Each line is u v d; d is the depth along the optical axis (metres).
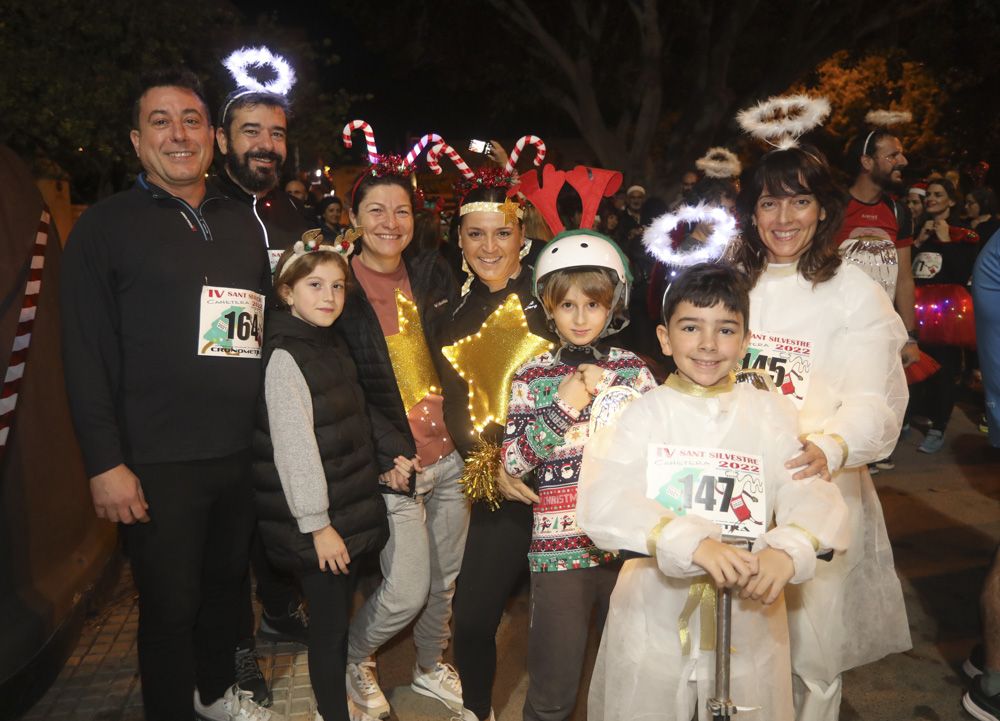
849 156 5.06
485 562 3.03
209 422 2.98
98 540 4.55
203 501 3.02
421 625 3.67
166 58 8.62
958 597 4.62
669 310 2.51
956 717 3.55
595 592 2.79
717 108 17.14
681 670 2.48
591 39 17.34
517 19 16.95
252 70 3.92
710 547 2.22
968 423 8.23
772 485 2.51
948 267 7.22
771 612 2.53
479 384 3.22
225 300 2.98
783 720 2.52
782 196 2.82
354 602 4.69
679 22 18.16
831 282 2.89
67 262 2.82
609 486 2.41
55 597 3.81
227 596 3.36
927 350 7.17
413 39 17.56
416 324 3.48
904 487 6.45
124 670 3.85
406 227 3.41
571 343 2.84
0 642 3.40
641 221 10.35
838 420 2.75
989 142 18.59
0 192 3.84
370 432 3.20
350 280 3.26
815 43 16.97
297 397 2.95
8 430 3.54
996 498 6.17
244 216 3.19
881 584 3.07
